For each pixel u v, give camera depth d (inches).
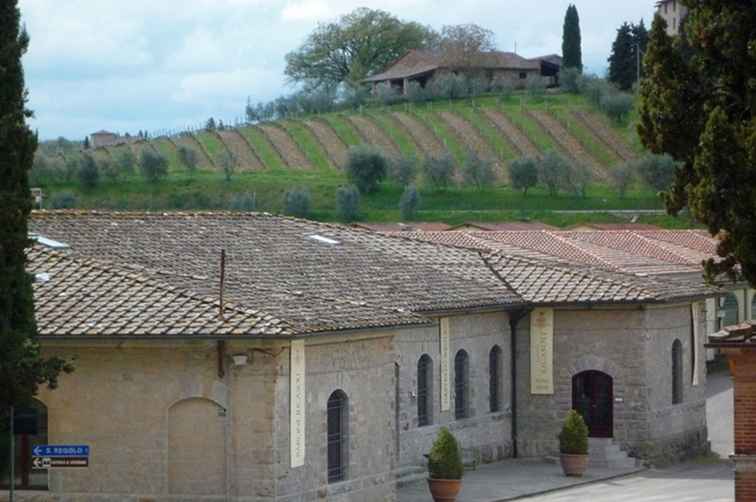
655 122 1549.0
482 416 2170.3
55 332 1537.9
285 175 6446.9
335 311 1678.2
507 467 2167.8
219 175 6323.8
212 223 2132.1
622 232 3983.8
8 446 1450.5
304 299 1712.6
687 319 2365.9
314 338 1590.8
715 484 2032.5
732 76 1524.4
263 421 1537.9
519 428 2256.4
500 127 7057.1
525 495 1910.7
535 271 2324.1
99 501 1574.8
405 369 1969.7
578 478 2068.2
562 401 2240.4
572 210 5792.3
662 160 5900.6
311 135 7135.8
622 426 2223.2
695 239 4136.3
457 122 7160.4
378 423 1739.7
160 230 2021.4
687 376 2356.1
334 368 1649.9
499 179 6333.7
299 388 1576.0
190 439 1561.3
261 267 1940.2
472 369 2145.7
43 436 1599.4
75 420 1583.4
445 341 2065.7
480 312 2138.3
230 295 1638.8
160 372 1566.2
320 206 5807.1
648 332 2223.2
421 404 2026.3
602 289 2234.3
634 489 1978.3
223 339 1524.4
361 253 2209.6
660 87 1541.6
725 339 1352.1
